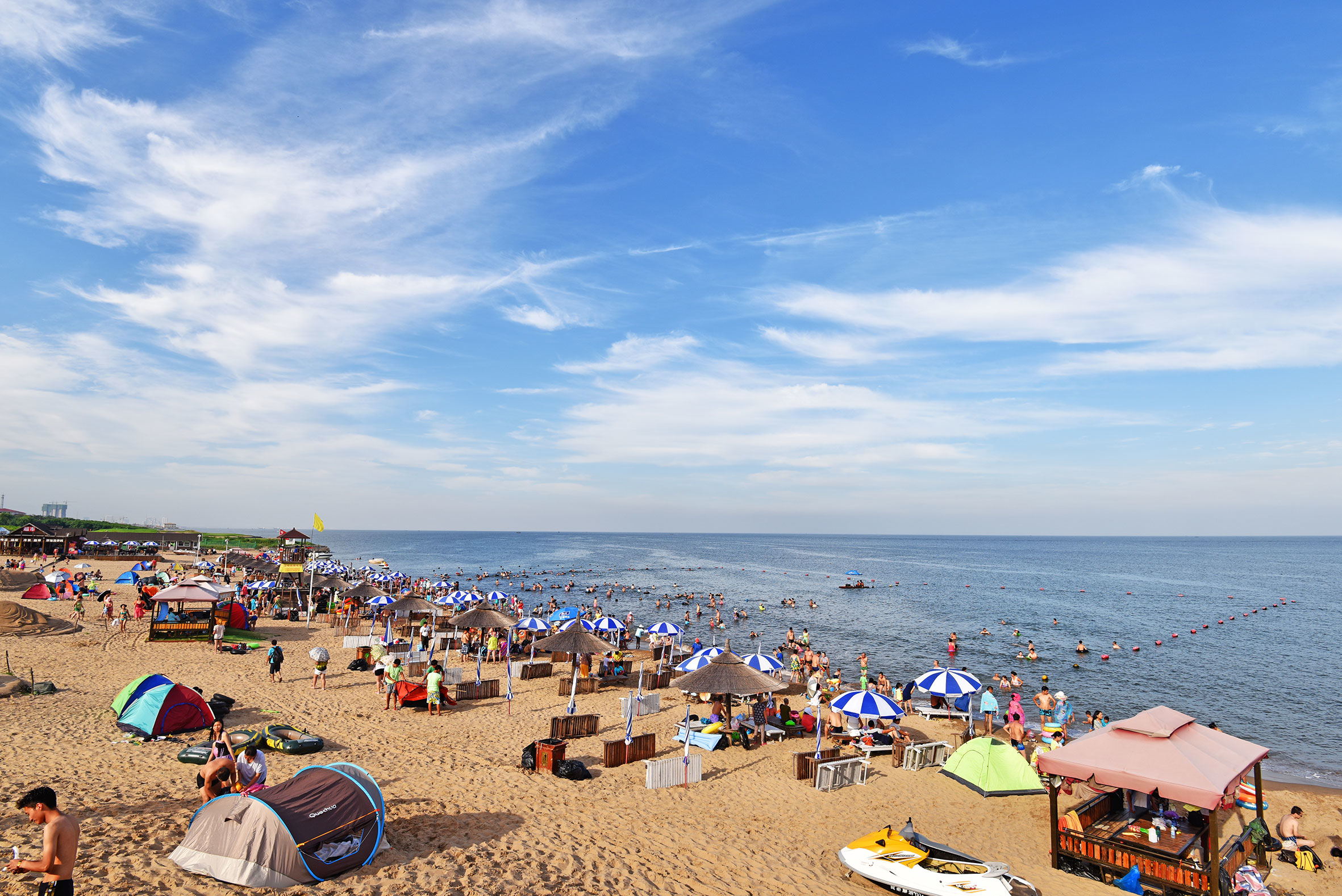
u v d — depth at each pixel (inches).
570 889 397.1
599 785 608.1
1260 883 472.4
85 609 1487.5
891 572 4645.7
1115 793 583.5
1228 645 1838.1
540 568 4682.6
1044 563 5964.6
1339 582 4109.3
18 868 268.4
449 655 1249.4
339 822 385.7
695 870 452.8
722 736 771.4
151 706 634.8
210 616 1267.2
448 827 472.1
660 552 7470.5
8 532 2854.3
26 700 730.8
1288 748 1016.9
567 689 984.3
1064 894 474.9
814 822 577.0
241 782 457.4
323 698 864.9
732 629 2041.1
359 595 1485.0
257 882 350.0
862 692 777.6
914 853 470.3
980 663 1574.8
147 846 386.0
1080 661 1612.9
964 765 712.4
